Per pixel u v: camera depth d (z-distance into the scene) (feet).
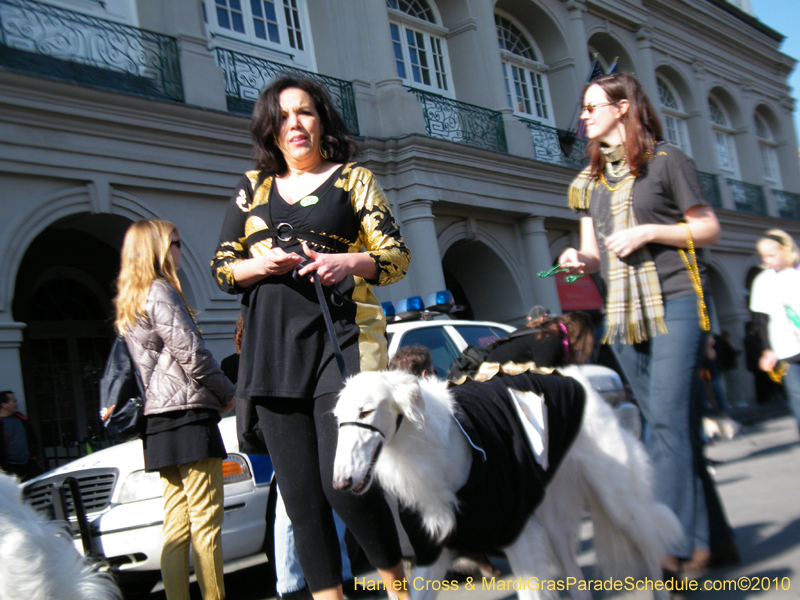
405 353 13.46
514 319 47.44
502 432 8.50
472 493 8.02
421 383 8.49
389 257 8.59
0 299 23.95
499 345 15.16
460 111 45.14
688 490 10.03
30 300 33.27
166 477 11.88
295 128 9.09
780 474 19.07
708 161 71.31
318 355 8.45
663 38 68.85
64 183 26.48
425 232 39.42
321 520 8.38
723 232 69.15
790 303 19.04
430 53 48.88
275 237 8.76
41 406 32.83
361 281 9.04
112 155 27.50
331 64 39.60
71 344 34.60
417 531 8.05
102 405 11.80
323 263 8.07
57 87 25.88
